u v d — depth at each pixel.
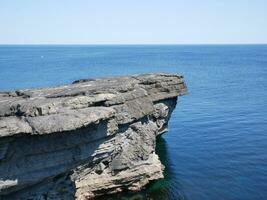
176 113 71.31
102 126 31.73
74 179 31.47
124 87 36.84
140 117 36.97
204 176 41.34
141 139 37.94
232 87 106.62
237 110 73.44
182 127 61.31
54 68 160.75
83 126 28.95
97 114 30.12
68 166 30.05
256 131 58.22
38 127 26.88
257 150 49.41
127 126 36.28
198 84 113.81
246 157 47.00
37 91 36.22
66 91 34.97
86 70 149.88
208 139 54.66
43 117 28.17
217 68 168.88
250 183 39.50
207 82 118.81
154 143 40.25
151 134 39.97
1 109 28.61
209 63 199.88
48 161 28.66
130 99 36.78
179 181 39.97
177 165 44.59
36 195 28.97
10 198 27.70
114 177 35.28
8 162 26.69
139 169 37.19
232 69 164.25
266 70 160.00
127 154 36.09
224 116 68.38
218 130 59.12
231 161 45.72
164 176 41.06
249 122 63.72
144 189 37.69
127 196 36.25
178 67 170.88
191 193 37.31
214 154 48.28
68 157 29.81
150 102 39.78
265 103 80.62
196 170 43.06
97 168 33.97
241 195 36.94
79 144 30.22
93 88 35.69
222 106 77.62
